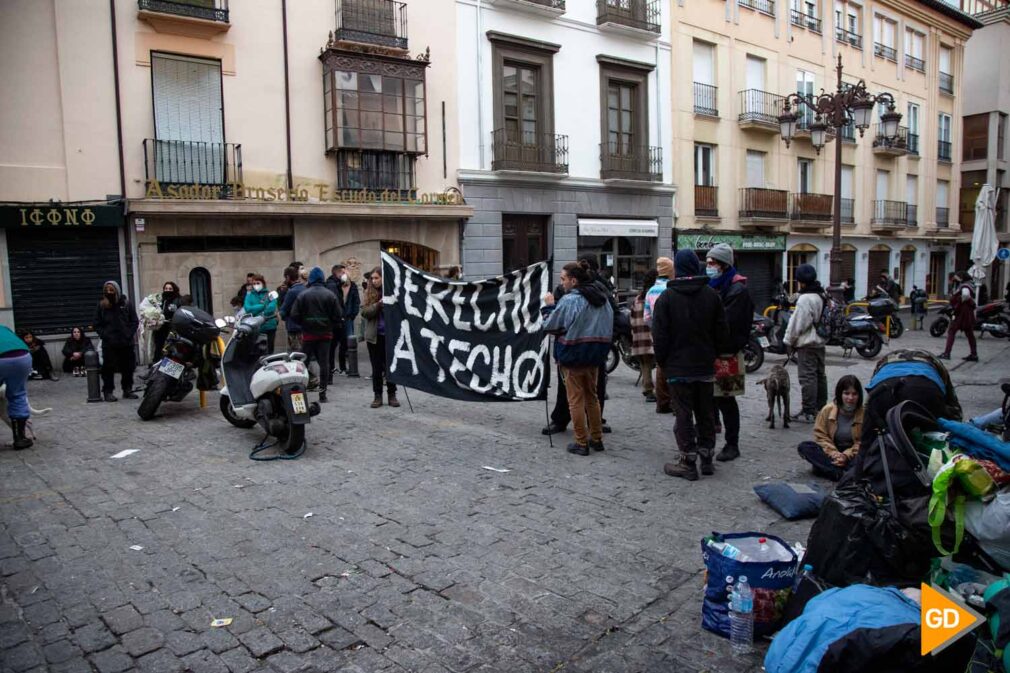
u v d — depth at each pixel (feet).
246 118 45.39
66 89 39.60
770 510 16.79
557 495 17.89
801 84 83.25
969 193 122.62
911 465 11.35
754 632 10.96
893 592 9.11
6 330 21.76
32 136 38.88
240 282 45.27
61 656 10.42
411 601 12.22
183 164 43.24
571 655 10.63
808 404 26.78
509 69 57.52
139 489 18.29
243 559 13.92
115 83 40.91
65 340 40.27
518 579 13.10
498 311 24.79
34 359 37.83
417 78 50.93
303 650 10.65
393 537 15.07
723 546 11.61
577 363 21.36
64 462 20.88
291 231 46.96
